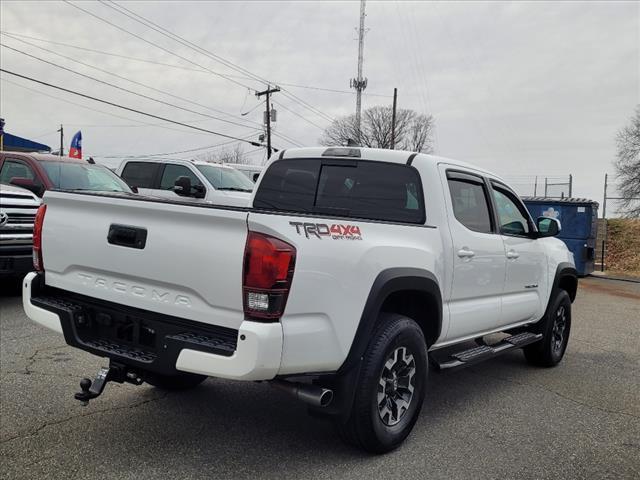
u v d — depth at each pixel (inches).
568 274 257.8
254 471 135.9
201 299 123.6
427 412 184.4
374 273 138.6
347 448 151.2
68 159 378.9
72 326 141.4
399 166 177.9
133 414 168.1
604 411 192.2
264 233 116.5
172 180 474.3
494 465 146.0
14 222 297.7
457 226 175.9
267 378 118.3
